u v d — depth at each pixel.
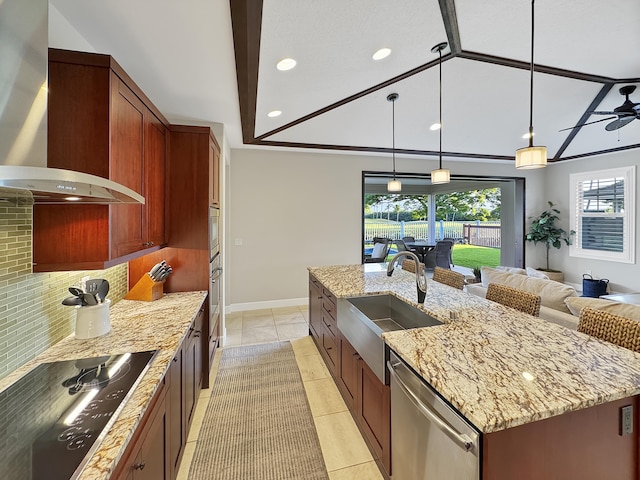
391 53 2.48
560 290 2.50
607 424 1.02
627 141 4.77
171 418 1.47
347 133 4.32
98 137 1.34
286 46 2.14
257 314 4.62
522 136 4.74
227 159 4.19
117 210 1.50
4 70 0.92
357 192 5.31
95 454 0.81
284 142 4.52
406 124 4.15
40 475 0.74
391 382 1.46
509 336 1.44
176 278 2.57
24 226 1.32
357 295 2.31
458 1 1.96
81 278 1.79
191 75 2.36
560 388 1.00
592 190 5.64
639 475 1.07
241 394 2.51
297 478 1.70
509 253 7.07
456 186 9.51
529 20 2.25
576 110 3.96
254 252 4.84
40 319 1.43
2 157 0.92
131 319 1.89
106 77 1.35
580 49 2.66
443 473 1.08
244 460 1.82
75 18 1.67
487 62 2.85
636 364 1.16
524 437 0.93
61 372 1.24
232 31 1.79
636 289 5.05
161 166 2.32
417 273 2.00
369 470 1.74
